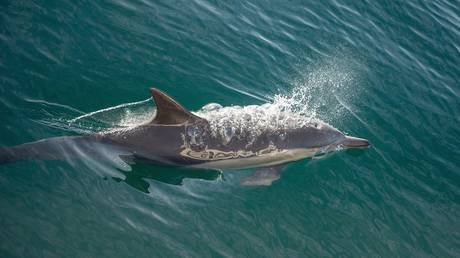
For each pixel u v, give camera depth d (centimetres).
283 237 942
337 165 1107
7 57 1055
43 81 1048
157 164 969
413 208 1067
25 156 891
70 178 898
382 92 1323
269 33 1377
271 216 972
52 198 859
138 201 911
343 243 963
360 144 1127
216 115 1008
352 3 1614
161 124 955
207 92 1166
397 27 1581
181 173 988
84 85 1077
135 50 1188
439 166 1177
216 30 1320
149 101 1090
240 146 991
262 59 1289
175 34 1263
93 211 866
